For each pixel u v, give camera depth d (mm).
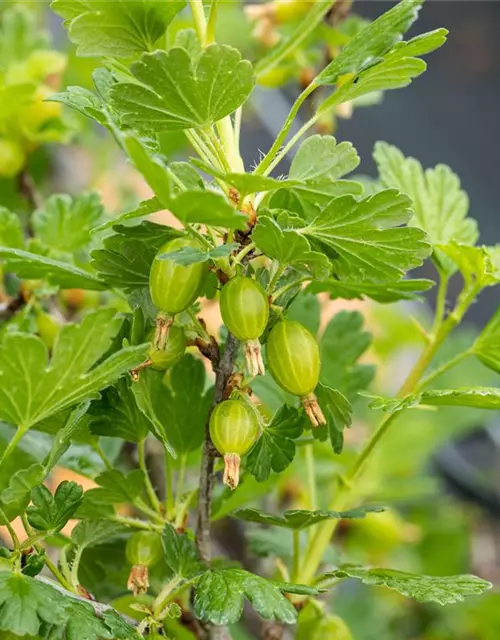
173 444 576
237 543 796
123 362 504
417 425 831
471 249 580
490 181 1528
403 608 933
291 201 552
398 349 1027
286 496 739
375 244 522
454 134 1538
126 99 505
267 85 730
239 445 514
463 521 1026
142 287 542
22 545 512
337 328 617
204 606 505
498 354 586
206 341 532
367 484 778
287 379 521
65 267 546
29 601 490
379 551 803
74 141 875
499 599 836
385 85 532
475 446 1320
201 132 517
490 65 1547
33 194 726
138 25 522
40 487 512
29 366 495
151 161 476
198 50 561
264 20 721
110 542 580
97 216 653
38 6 957
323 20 708
